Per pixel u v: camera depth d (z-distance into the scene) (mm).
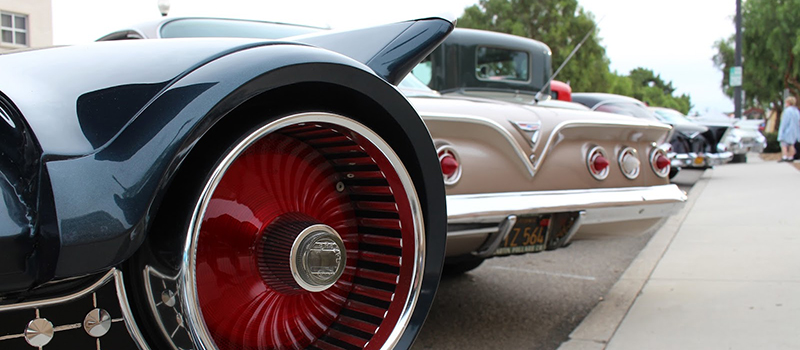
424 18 1513
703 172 11625
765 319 2791
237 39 1166
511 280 3836
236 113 1085
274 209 1243
